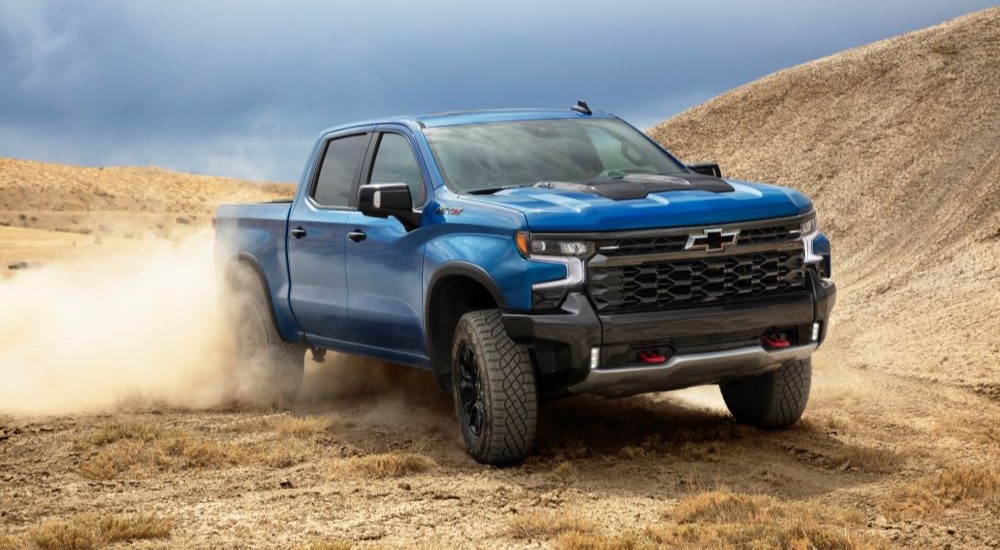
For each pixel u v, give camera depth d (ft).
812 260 21.31
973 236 64.59
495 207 20.70
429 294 21.99
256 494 19.47
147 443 23.98
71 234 184.44
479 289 21.94
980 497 17.63
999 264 47.96
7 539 16.56
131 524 16.90
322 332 26.99
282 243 28.04
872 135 124.36
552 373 20.30
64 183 371.97
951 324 37.42
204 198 421.18
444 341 22.67
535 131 24.56
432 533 16.51
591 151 24.17
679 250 19.93
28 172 374.02
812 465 20.66
